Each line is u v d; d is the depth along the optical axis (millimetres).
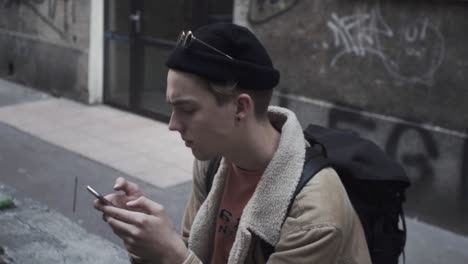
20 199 4969
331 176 1420
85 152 6078
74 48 7777
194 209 1729
